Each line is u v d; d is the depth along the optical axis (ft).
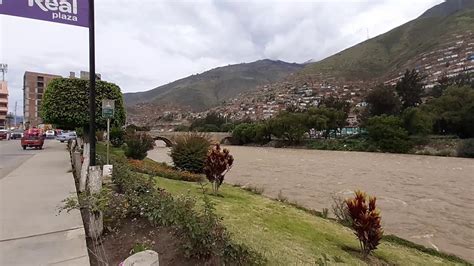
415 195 66.49
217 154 39.47
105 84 55.77
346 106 312.29
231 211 29.22
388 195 65.62
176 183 41.75
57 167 46.55
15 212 22.50
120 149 86.79
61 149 88.94
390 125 200.54
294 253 20.17
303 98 614.34
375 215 24.31
